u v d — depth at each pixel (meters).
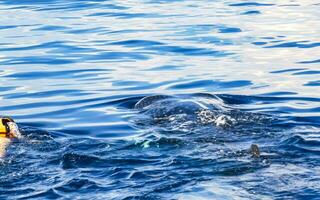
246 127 25.38
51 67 37.84
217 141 23.55
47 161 21.81
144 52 41.19
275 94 31.81
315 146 22.69
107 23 50.31
